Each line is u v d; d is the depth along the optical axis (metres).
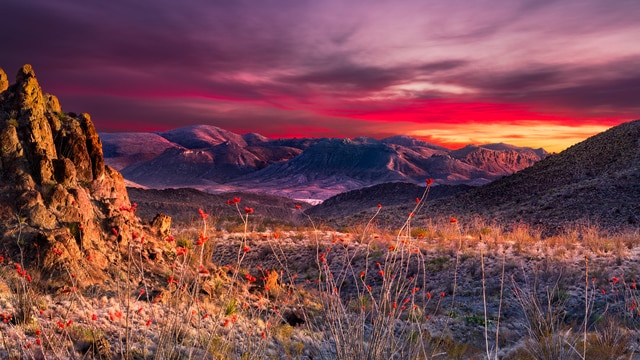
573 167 77.31
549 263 19.22
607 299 15.12
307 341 9.67
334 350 8.84
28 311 7.84
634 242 23.08
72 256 10.58
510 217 56.75
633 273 17.48
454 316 14.91
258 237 26.45
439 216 63.94
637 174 62.41
